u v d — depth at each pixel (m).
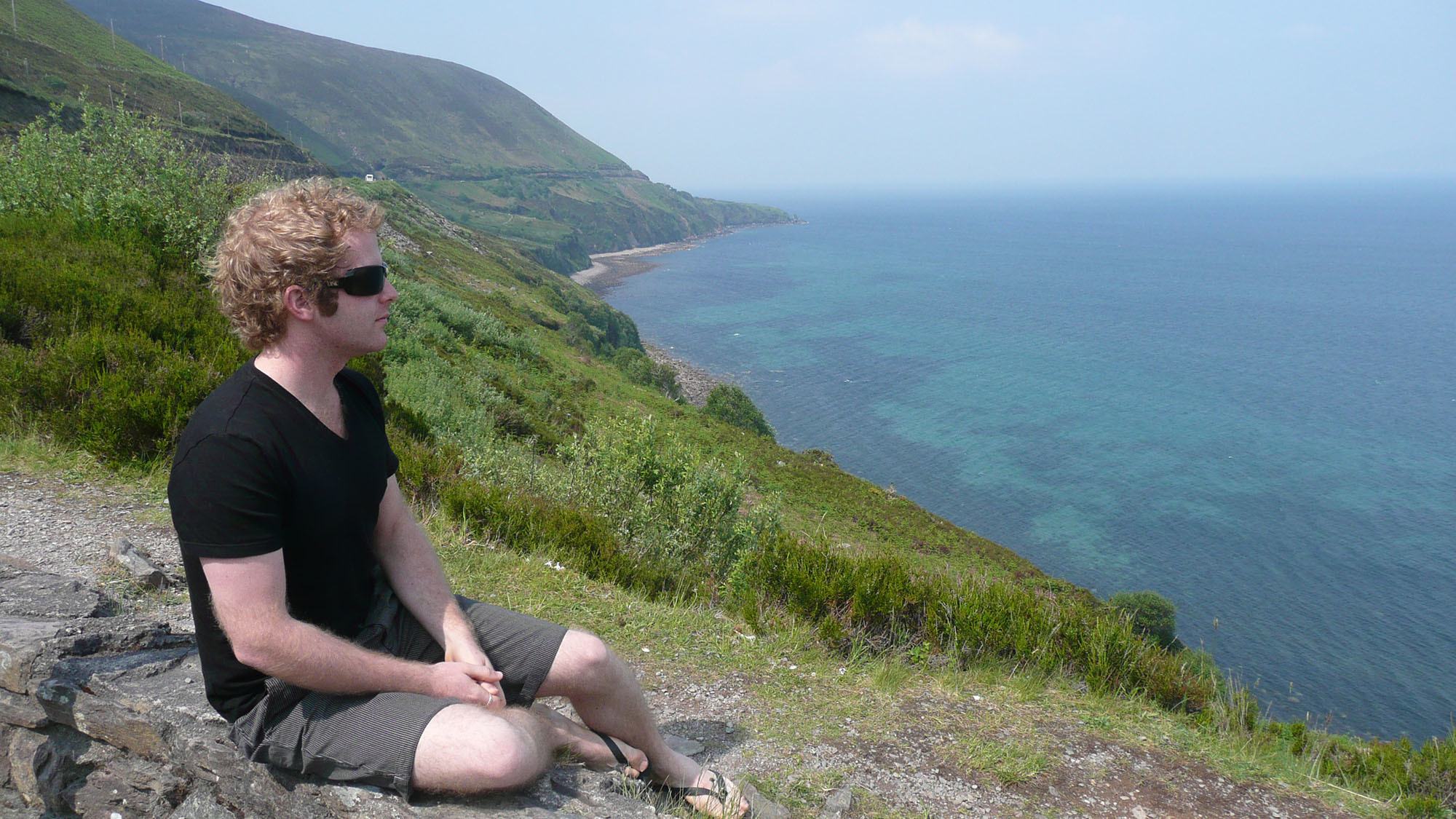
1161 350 141.88
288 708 2.24
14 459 6.32
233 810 2.46
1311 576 61.84
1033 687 5.27
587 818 2.27
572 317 87.12
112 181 13.15
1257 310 187.62
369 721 2.18
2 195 13.11
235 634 1.98
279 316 2.05
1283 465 86.06
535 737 2.33
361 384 2.41
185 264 12.40
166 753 2.57
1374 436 96.75
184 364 7.73
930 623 5.92
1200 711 5.40
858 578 6.20
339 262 2.05
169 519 5.64
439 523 7.25
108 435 6.62
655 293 196.00
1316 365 133.12
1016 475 79.81
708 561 10.20
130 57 138.75
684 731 4.04
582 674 2.53
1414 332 161.88
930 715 4.55
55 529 5.14
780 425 90.38
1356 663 50.22
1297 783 4.45
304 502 2.07
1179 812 3.89
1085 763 4.20
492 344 43.44
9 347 7.62
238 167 14.92
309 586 2.19
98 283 9.35
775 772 3.69
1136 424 98.88
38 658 2.77
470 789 2.16
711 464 11.13
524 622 2.59
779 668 5.08
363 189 105.31
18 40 104.44
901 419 96.06
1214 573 61.97
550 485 10.88
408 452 8.88
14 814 2.81
